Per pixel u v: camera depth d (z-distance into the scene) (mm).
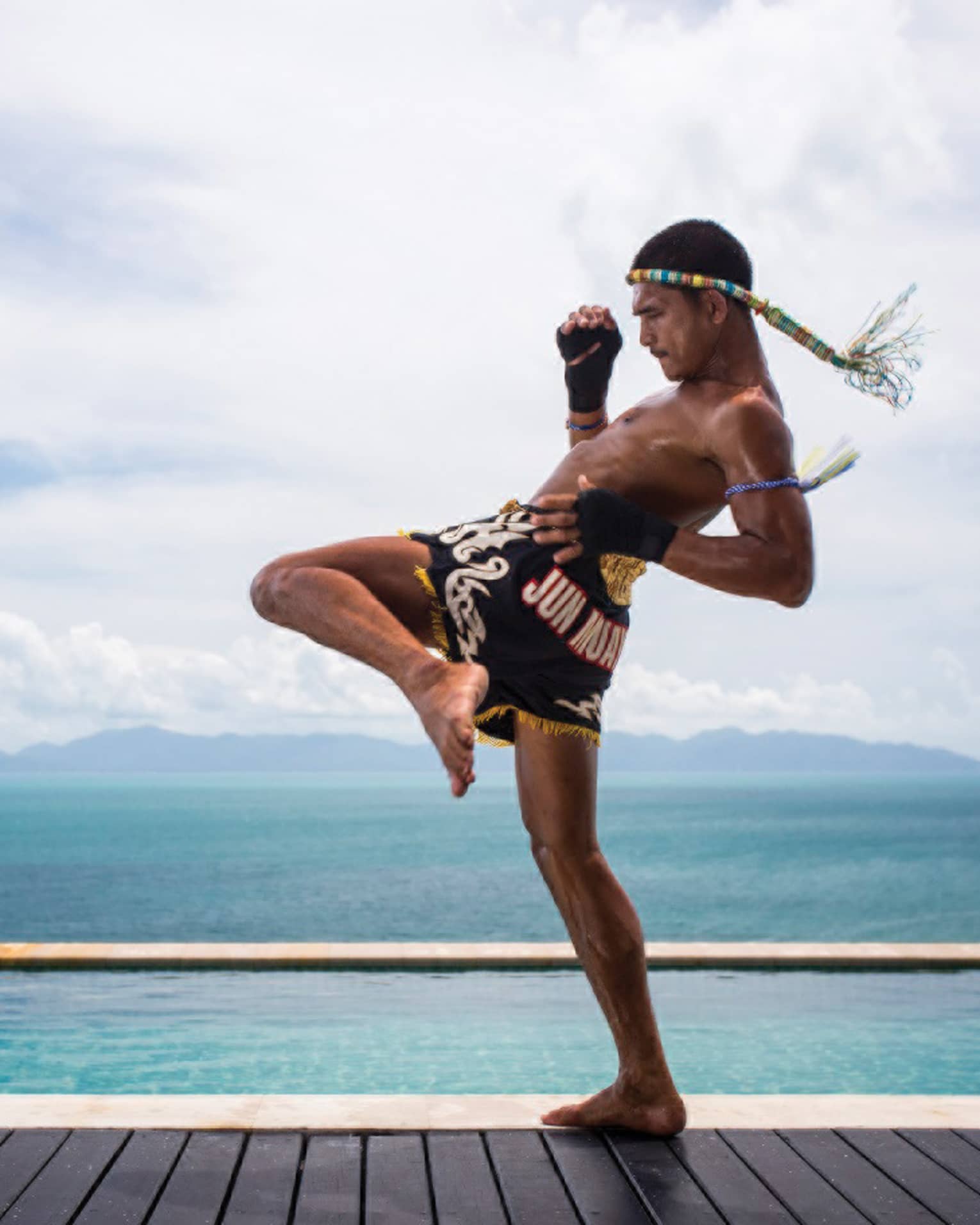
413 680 2594
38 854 40469
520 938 16562
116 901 22766
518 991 8984
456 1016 8273
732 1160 3127
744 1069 7156
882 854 41375
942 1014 8469
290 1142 3250
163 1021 8117
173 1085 6688
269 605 2977
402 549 3078
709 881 29281
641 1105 3311
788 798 139000
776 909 22344
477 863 35469
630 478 3133
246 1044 7535
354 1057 7270
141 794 164500
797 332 3096
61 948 9641
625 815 84188
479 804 112938
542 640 3045
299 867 33125
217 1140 3248
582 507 2861
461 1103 3578
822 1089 6746
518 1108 3529
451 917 19531
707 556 2848
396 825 68500
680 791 183750
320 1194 2895
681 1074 7039
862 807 104750
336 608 2826
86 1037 7703
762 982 9391
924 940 17672
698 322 3068
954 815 84625
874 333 3150
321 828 63844
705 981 9414
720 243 3086
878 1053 7508
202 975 9297
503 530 3090
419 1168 3076
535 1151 3209
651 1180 2988
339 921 19016
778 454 2908
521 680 3168
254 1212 2775
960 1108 3568
